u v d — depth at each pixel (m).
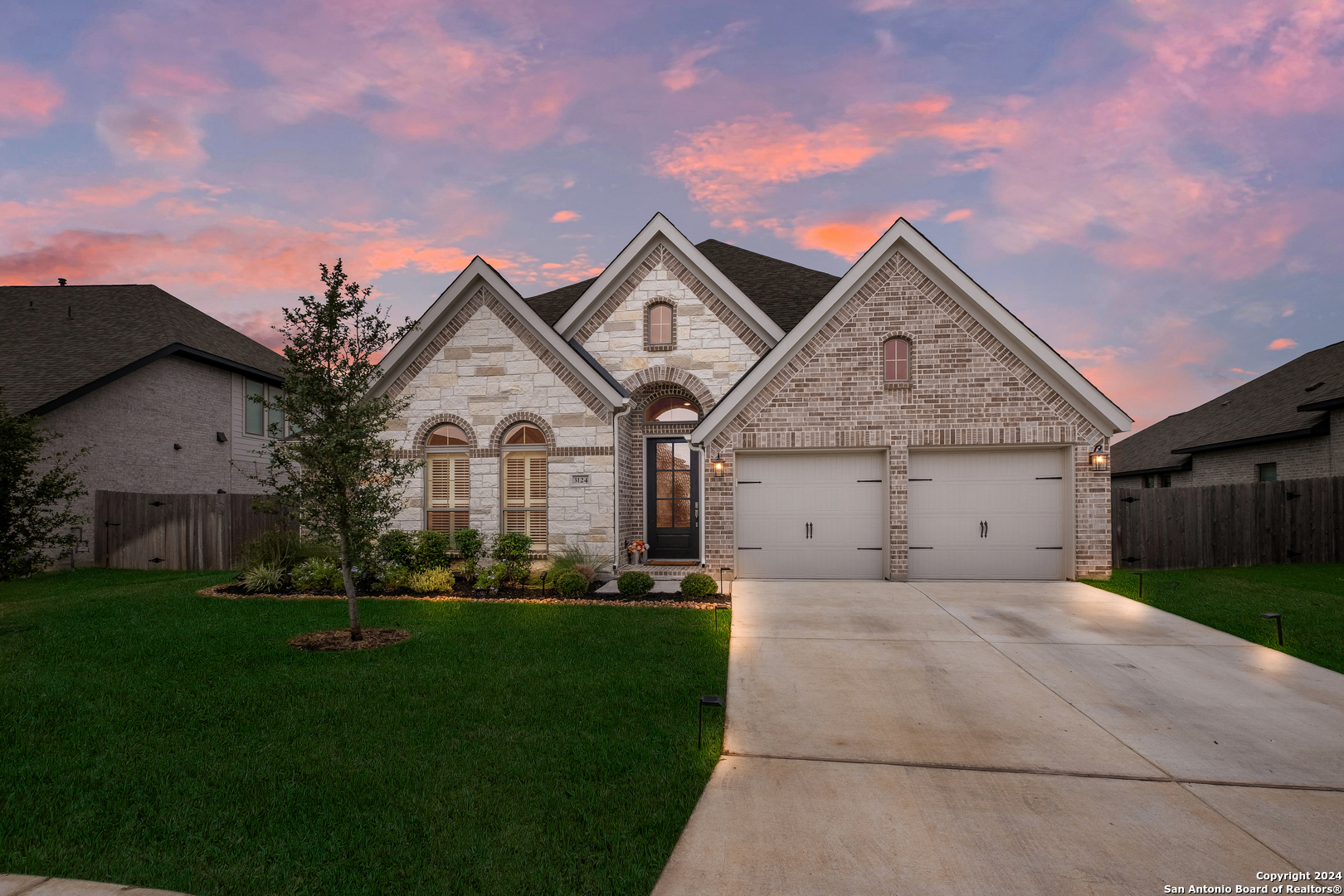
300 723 5.80
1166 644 8.59
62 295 21.36
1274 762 5.27
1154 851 4.04
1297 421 19.22
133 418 18.11
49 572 15.22
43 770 4.88
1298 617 9.80
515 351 14.18
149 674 7.09
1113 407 12.40
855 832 4.24
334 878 3.66
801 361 13.33
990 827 4.30
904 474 13.11
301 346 8.40
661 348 15.09
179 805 4.42
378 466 9.16
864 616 10.09
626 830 4.14
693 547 15.52
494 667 7.39
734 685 7.09
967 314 12.99
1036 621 9.75
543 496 14.15
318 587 12.39
